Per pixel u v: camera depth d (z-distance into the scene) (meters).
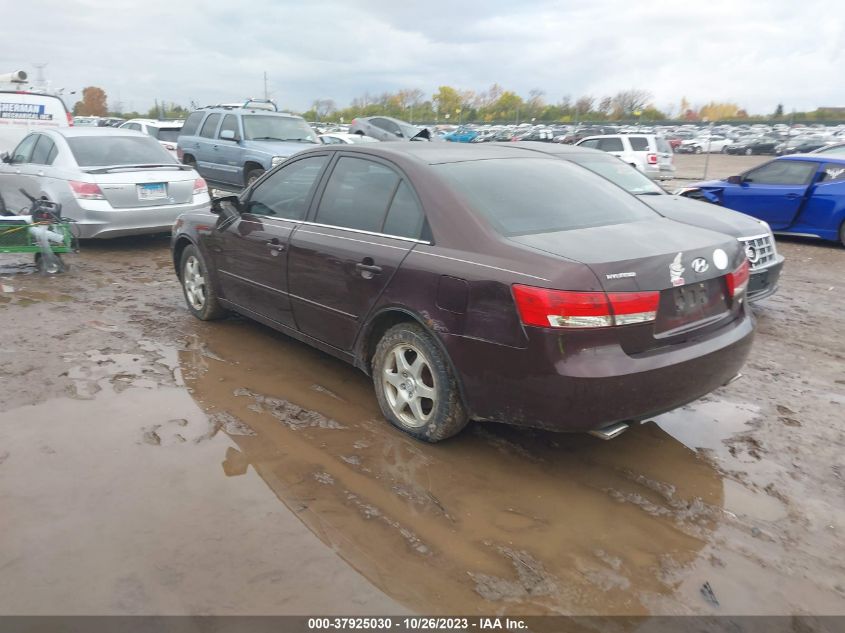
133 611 2.50
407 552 2.89
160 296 6.98
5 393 4.37
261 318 5.19
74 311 6.32
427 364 3.68
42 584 2.63
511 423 3.43
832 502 3.35
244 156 12.82
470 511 3.21
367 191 4.23
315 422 4.09
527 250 3.31
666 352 3.29
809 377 5.08
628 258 3.24
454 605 2.59
